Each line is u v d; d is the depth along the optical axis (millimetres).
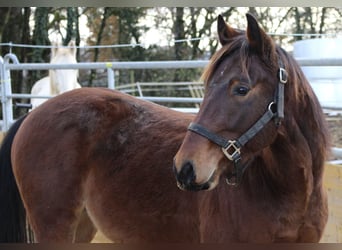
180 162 1725
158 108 2535
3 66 4977
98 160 2418
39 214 2492
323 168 1961
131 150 2371
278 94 1758
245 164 1808
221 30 1921
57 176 2438
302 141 1858
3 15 10805
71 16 12047
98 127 2451
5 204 2654
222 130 1729
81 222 2676
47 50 11359
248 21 1735
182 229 2174
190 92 12016
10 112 5113
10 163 2686
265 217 1884
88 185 2457
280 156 1854
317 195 1941
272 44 1757
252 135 1741
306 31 11734
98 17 13016
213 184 1739
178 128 2346
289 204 1876
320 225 1970
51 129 2512
